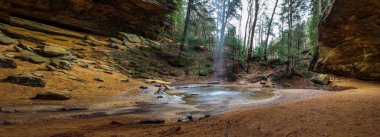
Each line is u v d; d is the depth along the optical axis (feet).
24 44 60.18
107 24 98.73
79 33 88.99
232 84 74.69
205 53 116.57
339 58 69.51
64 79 49.19
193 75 86.69
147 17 109.40
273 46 125.80
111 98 42.75
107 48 83.15
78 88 46.70
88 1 86.84
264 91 57.98
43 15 81.51
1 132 20.29
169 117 30.17
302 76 73.51
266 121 22.33
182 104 41.11
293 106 28.43
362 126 18.13
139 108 36.58
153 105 39.55
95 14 92.84
